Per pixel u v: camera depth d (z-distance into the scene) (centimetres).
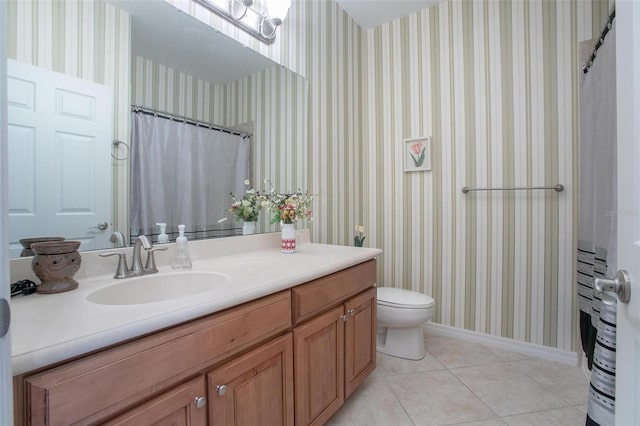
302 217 161
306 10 203
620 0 66
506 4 208
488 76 215
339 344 135
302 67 199
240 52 159
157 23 125
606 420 87
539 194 200
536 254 201
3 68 40
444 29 231
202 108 143
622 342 64
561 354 193
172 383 70
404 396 158
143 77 121
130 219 117
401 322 191
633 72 60
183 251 119
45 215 95
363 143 268
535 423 138
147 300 103
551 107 195
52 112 97
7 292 40
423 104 241
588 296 157
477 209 220
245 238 157
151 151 124
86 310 70
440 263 235
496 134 212
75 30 102
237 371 86
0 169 40
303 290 112
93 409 57
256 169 170
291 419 107
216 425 80
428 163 237
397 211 254
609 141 119
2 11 40
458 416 143
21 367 49
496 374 179
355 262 144
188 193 137
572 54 188
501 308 212
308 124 205
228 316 84
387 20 255
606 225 123
